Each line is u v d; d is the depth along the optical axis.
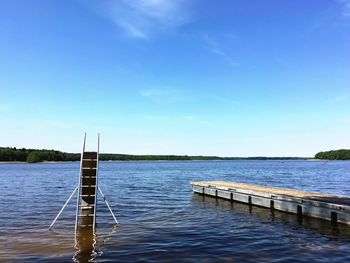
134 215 20.06
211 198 28.11
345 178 52.50
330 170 80.50
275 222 17.59
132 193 32.53
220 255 11.82
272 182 45.47
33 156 174.25
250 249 12.59
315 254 11.90
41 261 11.15
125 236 14.63
